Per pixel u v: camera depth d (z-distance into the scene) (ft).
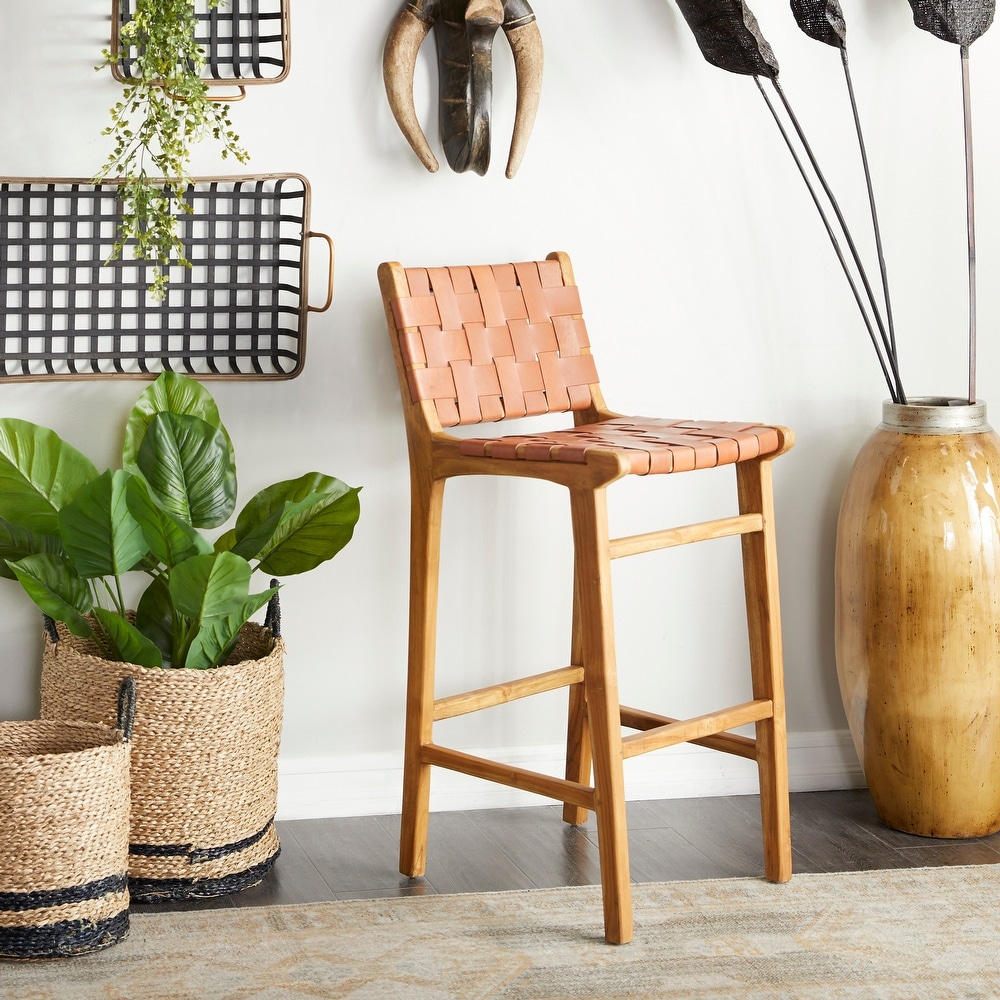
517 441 5.77
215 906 5.92
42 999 5.00
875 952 5.49
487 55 6.61
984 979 5.25
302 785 7.11
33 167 6.47
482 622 7.30
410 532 6.57
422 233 6.94
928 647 6.60
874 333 7.59
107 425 6.71
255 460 6.90
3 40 6.37
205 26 6.52
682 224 7.27
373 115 6.79
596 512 5.30
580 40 7.04
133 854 5.85
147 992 5.08
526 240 7.09
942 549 6.55
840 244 7.48
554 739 7.47
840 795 7.63
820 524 7.64
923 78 7.46
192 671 5.73
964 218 7.60
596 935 5.63
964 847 6.76
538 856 6.59
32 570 5.84
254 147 6.68
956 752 6.69
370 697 7.18
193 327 6.73
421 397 6.03
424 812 6.28
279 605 6.80
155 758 5.77
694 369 7.39
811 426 7.57
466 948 5.50
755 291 7.41
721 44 6.69
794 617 7.66
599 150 7.12
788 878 6.22
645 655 7.54
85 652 6.28
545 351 6.54
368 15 6.70
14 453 6.09
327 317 6.88
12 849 5.18
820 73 7.34
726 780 7.59
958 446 6.70
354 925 5.71
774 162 7.34
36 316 6.61
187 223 6.64
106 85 6.48
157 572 6.64
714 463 5.56
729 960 5.41
